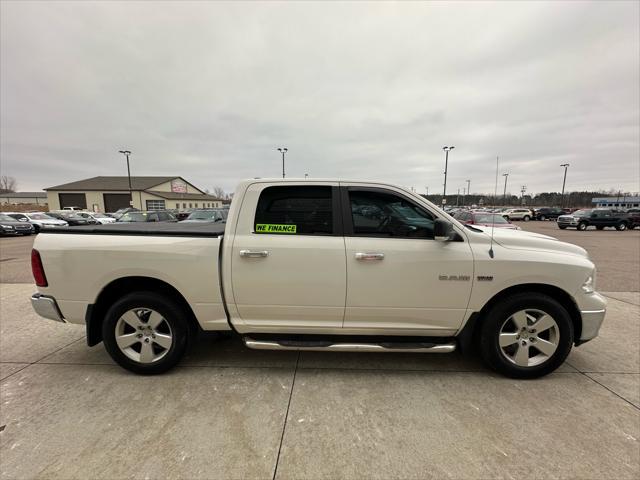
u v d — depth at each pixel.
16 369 3.25
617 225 25.73
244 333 3.15
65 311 3.09
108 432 2.35
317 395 2.79
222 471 2.03
